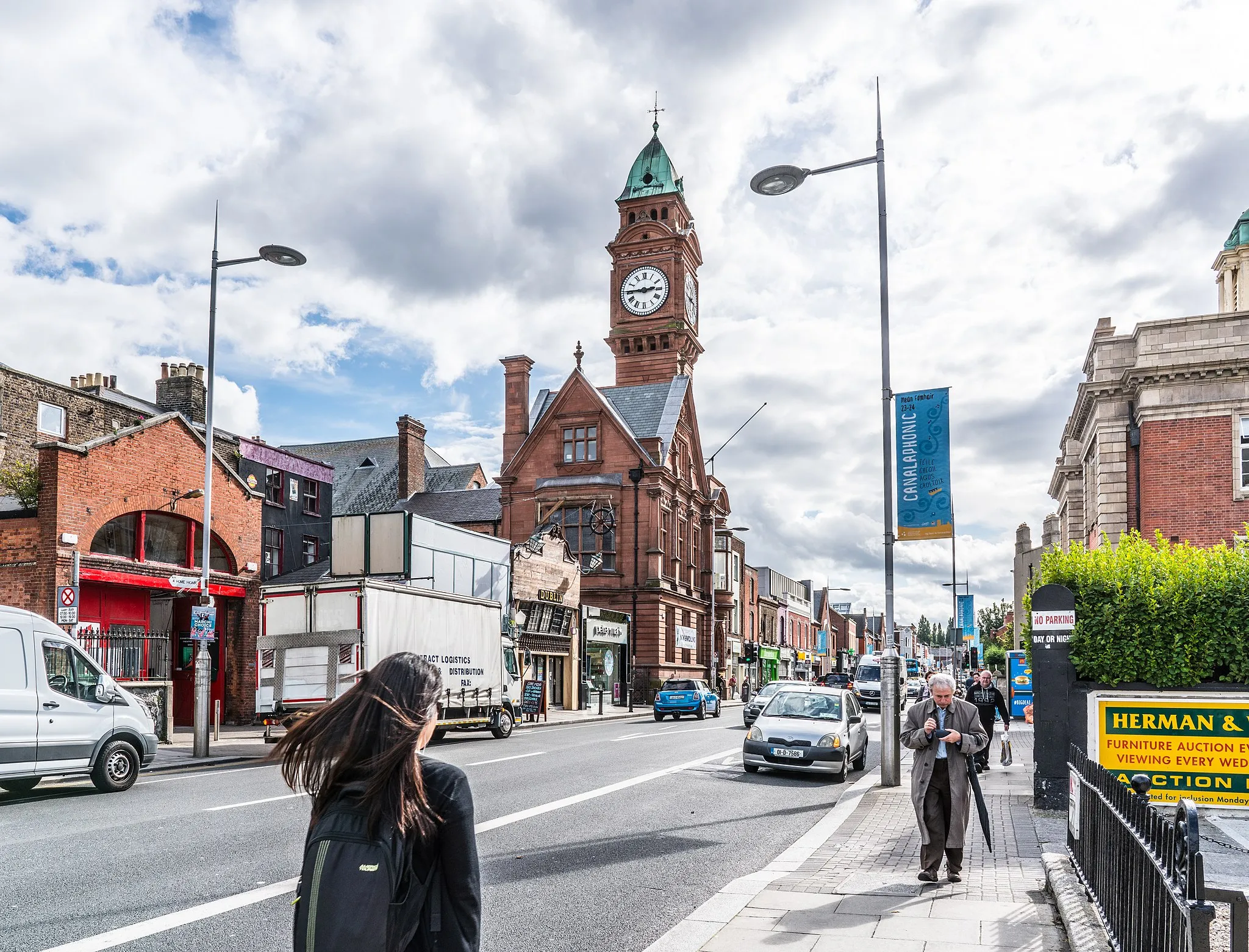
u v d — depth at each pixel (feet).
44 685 41.14
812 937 20.18
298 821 34.60
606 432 175.42
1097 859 20.06
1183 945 12.72
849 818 37.55
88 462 71.72
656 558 169.17
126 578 75.25
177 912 22.22
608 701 157.07
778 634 285.23
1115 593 38.37
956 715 26.13
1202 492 80.38
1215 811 36.47
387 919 7.97
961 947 19.39
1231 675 36.91
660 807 40.04
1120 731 37.60
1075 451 118.42
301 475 124.77
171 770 54.39
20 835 31.83
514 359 192.03
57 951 19.29
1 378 81.51
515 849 30.73
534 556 128.57
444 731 76.07
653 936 21.18
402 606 66.90
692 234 220.64
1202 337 81.05
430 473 207.31
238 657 88.53
